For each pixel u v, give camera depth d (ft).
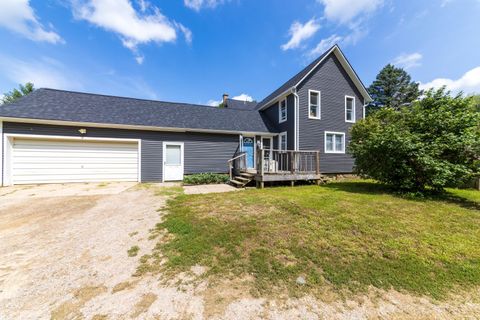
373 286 7.45
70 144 30.53
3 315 6.16
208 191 24.97
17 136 27.71
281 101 41.32
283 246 10.18
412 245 10.25
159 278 7.91
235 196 20.75
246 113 45.73
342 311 6.30
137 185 29.76
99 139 31.37
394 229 12.09
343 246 10.17
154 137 34.35
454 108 21.12
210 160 37.52
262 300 6.72
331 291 7.19
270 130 41.70
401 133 21.61
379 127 25.80
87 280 7.82
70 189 25.93
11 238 11.48
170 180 35.14
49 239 11.34
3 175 27.22
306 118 36.88
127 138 32.91
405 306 6.52
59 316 6.09
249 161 40.93
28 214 15.69
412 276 7.97
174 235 11.59
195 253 9.60
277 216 14.24
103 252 9.91
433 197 19.72
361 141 27.66
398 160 21.53
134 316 6.05
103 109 33.60
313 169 36.58
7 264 8.88
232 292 7.09
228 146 38.83
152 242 10.88
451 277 7.92
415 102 23.94
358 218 13.75
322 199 18.79
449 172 18.39
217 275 8.03
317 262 8.86
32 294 7.06
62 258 9.38
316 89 37.93
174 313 6.16
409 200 18.54
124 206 17.87
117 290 7.25
